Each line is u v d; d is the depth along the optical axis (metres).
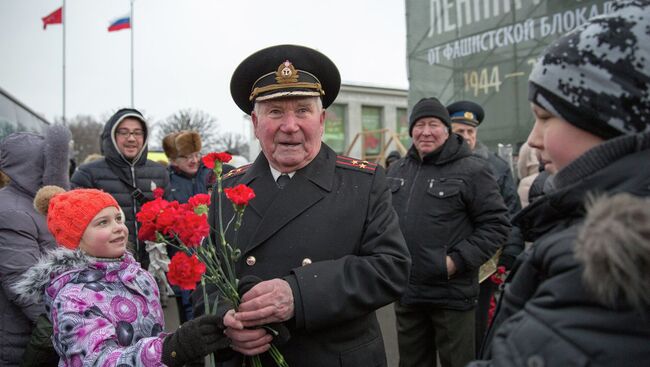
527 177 3.39
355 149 18.03
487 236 2.75
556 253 0.83
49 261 1.65
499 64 6.57
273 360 1.57
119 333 1.53
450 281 2.77
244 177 1.83
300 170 1.72
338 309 1.46
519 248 3.27
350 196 1.71
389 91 18.97
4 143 2.49
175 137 4.24
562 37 0.93
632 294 0.68
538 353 0.77
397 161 3.26
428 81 7.47
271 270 1.62
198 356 1.33
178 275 1.22
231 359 1.63
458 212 2.83
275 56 1.70
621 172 0.82
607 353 0.71
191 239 1.26
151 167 3.65
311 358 1.55
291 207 1.65
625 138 0.81
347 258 1.58
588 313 0.74
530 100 0.98
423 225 2.81
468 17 6.94
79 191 1.74
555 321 0.77
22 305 2.16
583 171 0.86
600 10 5.47
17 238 2.23
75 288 1.55
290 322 1.48
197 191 4.21
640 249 0.66
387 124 18.98
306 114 1.69
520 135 6.34
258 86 1.71
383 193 1.75
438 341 2.84
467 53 6.96
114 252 1.69
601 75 0.84
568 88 0.87
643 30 0.83
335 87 1.83
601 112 0.84
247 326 1.38
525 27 6.25
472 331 2.85
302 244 1.62
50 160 2.51
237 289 1.44
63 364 1.51
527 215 1.01
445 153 2.89
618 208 0.70
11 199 2.37
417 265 2.80
